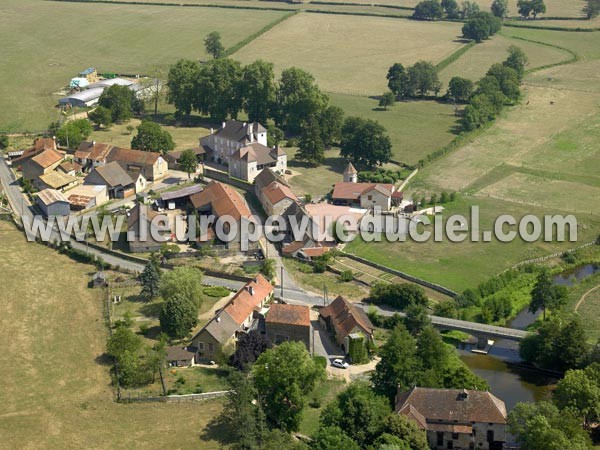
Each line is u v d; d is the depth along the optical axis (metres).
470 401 175.38
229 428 178.75
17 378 198.50
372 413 171.00
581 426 176.25
